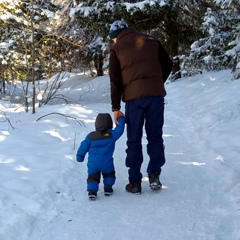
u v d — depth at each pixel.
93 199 3.90
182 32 11.81
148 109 3.90
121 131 3.98
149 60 3.86
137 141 3.96
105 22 11.51
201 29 10.96
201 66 11.55
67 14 12.53
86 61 17.06
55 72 10.55
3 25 9.49
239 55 8.73
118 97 3.95
